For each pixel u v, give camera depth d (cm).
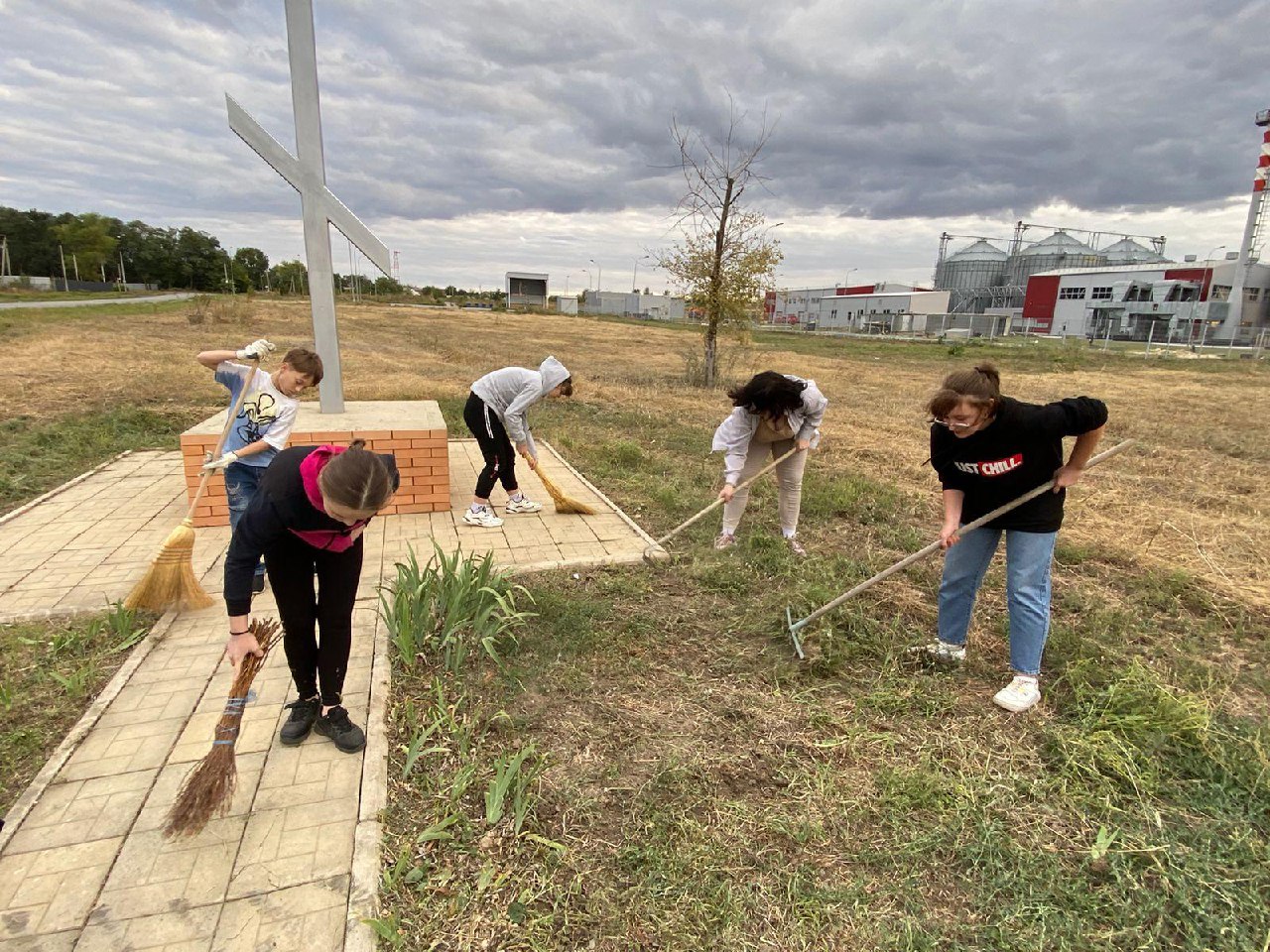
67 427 810
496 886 221
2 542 466
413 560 366
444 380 1480
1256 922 219
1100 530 608
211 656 336
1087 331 5697
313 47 522
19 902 204
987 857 241
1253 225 4947
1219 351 3944
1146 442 1051
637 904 217
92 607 375
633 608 413
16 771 261
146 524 507
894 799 265
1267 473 859
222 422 544
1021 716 323
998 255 8331
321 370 411
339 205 562
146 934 197
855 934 212
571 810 253
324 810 246
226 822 238
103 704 294
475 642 353
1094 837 254
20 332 1928
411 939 202
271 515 224
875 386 1791
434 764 273
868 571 475
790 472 501
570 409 1156
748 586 447
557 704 317
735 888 225
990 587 459
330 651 266
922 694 334
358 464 209
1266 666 380
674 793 265
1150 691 325
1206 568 521
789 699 329
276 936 199
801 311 8681
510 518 561
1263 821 263
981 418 299
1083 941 212
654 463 770
